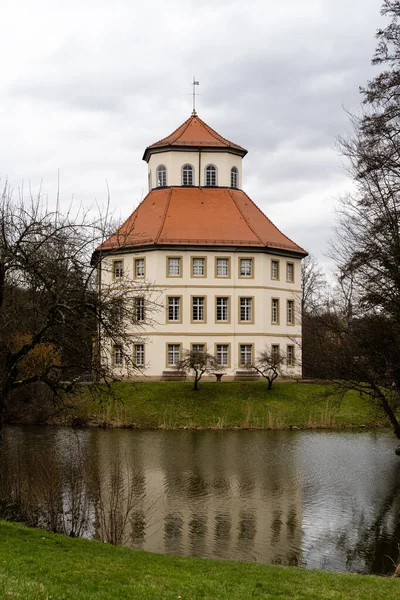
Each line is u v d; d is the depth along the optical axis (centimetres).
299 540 2094
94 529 2059
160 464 3234
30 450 3456
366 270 2505
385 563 1895
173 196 6756
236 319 6319
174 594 1205
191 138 7038
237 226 6519
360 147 2497
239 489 2748
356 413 5025
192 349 5972
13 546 1473
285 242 6725
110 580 1269
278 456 3538
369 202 2466
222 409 5056
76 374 1955
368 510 2452
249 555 1947
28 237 1823
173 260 6288
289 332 6631
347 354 2684
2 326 1816
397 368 2547
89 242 1866
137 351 6262
